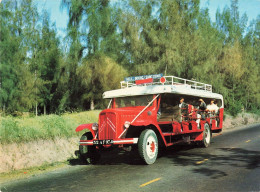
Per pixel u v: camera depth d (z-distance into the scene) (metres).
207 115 12.38
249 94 32.94
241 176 6.05
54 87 21.30
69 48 19.08
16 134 8.71
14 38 16.58
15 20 17.31
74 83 19.61
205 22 23.72
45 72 20.69
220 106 14.30
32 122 10.61
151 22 20.30
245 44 32.53
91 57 18.22
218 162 7.74
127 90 9.70
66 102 20.31
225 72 24.70
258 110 35.72
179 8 20.45
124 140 7.69
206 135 11.62
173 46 19.05
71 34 18.27
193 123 10.58
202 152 9.91
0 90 15.26
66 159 9.11
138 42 19.80
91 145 8.55
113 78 18.50
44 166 8.11
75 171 7.41
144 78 9.75
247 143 11.79
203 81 21.31
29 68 19.17
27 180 6.52
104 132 8.07
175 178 6.05
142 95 9.45
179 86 9.68
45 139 9.38
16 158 7.94
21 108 17.38
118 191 5.19
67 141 10.15
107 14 18.75
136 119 8.48
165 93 9.27
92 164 8.43
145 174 6.56
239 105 28.25
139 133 8.57
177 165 7.55
